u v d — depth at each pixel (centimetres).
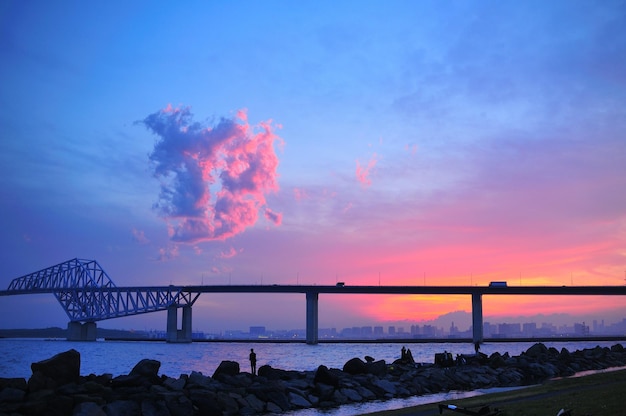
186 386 4166
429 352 18038
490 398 3797
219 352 18400
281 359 13400
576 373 7262
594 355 9262
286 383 4788
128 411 3519
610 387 3606
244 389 4362
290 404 4341
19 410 3253
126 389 3850
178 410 3694
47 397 3397
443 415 2988
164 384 4100
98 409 3347
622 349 11375
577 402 2862
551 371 7038
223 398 4028
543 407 2820
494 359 7444
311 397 4547
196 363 11462
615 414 2386
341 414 3984
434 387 5572
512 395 3872
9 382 3528
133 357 14200
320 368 5031
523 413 2689
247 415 4003
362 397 4847
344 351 19450
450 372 6166
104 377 4119
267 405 4241
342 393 4800
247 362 11994
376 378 5544
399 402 4641
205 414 3825
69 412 3369
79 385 3678
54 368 3769
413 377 5822
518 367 7175
